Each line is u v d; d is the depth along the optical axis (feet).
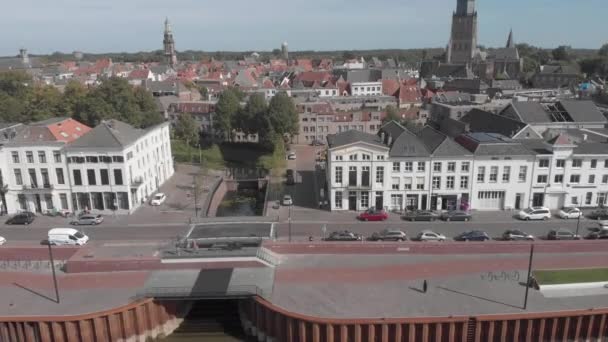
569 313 154.20
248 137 464.24
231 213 298.97
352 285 174.09
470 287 172.14
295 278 179.32
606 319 157.07
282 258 195.52
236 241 201.87
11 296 171.73
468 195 258.16
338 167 256.32
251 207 312.29
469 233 216.54
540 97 499.51
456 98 503.61
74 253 198.59
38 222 252.01
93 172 259.80
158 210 269.03
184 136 420.77
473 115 371.56
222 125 440.45
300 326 154.51
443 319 151.23
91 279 181.98
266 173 364.38
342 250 199.41
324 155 398.21
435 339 153.38
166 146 334.44
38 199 264.31
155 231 234.99
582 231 229.45
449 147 255.91
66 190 262.88
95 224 246.47
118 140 257.14
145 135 289.74
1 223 250.57
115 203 263.90
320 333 154.20
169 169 341.82
